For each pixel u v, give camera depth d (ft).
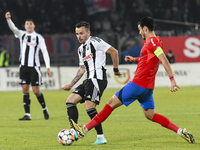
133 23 245.86
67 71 182.39
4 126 76.33
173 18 245.24
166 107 108.06
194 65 187.32
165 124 55.93
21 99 141.18
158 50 51.62
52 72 181.78
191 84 186.39
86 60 57.06
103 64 57.41
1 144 56.54
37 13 244.83
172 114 92.17
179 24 240.73
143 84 53.21
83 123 79.41
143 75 53.26
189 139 54.39
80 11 247.29
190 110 100.22
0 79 178.19
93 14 246.68
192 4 248.32
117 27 244.01
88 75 57.16
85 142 57.82
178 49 200.44
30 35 87.81
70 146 54.29
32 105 122.21
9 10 242.58
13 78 178.81
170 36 210.79
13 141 59.16
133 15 245.86
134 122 80.02
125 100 53.57
